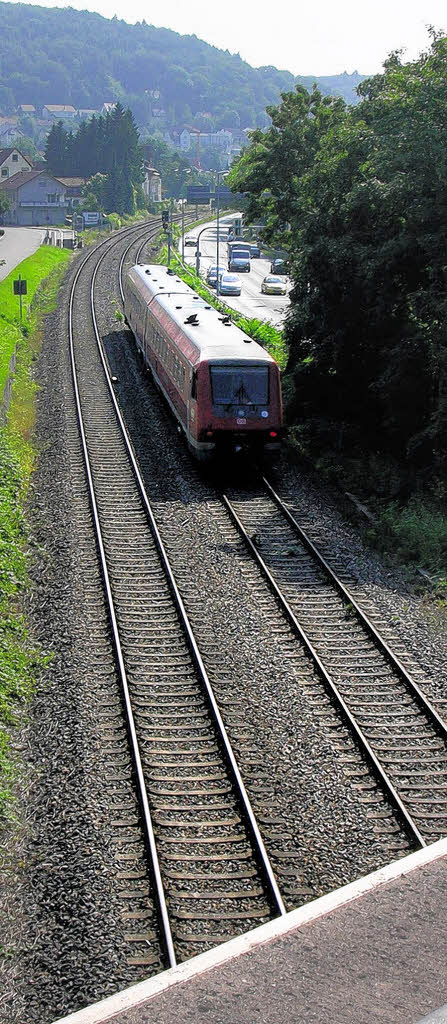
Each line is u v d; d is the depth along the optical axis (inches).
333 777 480.1
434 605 687.1
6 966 363.6
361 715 540.1
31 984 354.9
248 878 413.1
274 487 936.3
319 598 691.4
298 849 430.6
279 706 542.3
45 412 1186.0
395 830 445.1
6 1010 343.6
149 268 1678.2
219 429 945.5
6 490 863.7
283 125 1346.0
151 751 498.6
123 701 542.0
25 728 522.6
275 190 1364.4
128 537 797.2
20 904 394.9
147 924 384.8
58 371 1402.6
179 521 833.5
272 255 3624.5
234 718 531.2
